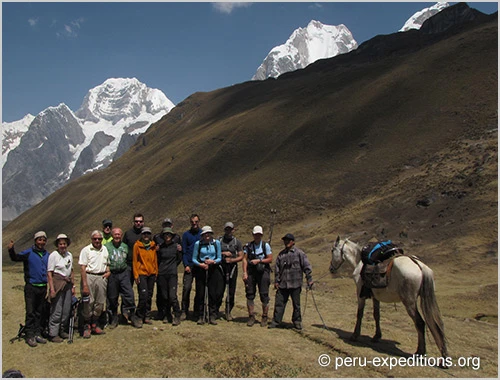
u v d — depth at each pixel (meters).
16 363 8.50
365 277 9.68
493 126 65.44
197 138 137.62
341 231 49.53
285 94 146.88
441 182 51.44
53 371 8.07
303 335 10.50
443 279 28.50
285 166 90.62
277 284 11.32
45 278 9.80
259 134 114.06
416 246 38.19
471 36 105.12
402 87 98.12
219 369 8.16
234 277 12.02
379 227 46.47
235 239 11.90
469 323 13.29
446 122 76.00
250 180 91.75
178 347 9.34
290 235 11.34
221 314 12.81
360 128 91.31
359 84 114.62
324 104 111.88
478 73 86.31
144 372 8.05
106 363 8.50
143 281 11.10
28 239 154.00
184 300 11.94
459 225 39.09
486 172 47.94
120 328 10.82
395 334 11.02
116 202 125.38
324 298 17.31
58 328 9.88
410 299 8.73
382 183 67.81
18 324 11.25
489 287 24.02
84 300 10.05
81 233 118.38
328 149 89.81
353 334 10.24
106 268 10.62
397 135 81.19
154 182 116.50
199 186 102.75
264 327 11.20
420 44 138.00
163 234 11.46
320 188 75.44
